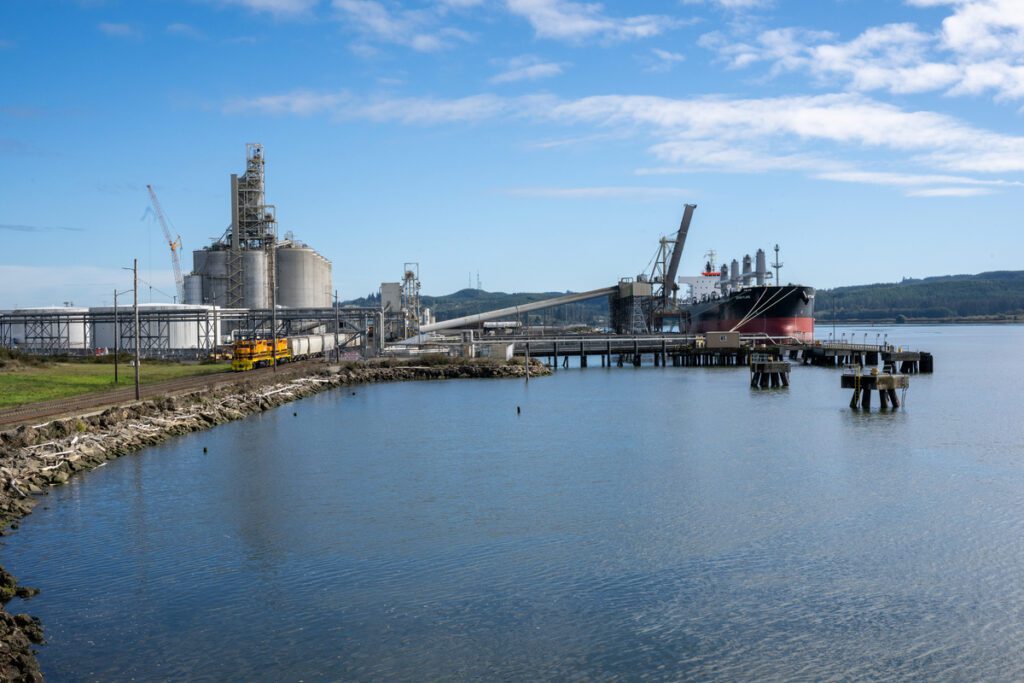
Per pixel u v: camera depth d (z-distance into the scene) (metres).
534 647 34.44
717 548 46.66
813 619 37.31
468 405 111.62
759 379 134.50
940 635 35.84
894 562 44.44
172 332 174.12
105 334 181.12
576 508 54.88
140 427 77.62
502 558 44.84
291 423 93.12
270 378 122.69
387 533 49.12
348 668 32.53
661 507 55.19
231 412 95.88
